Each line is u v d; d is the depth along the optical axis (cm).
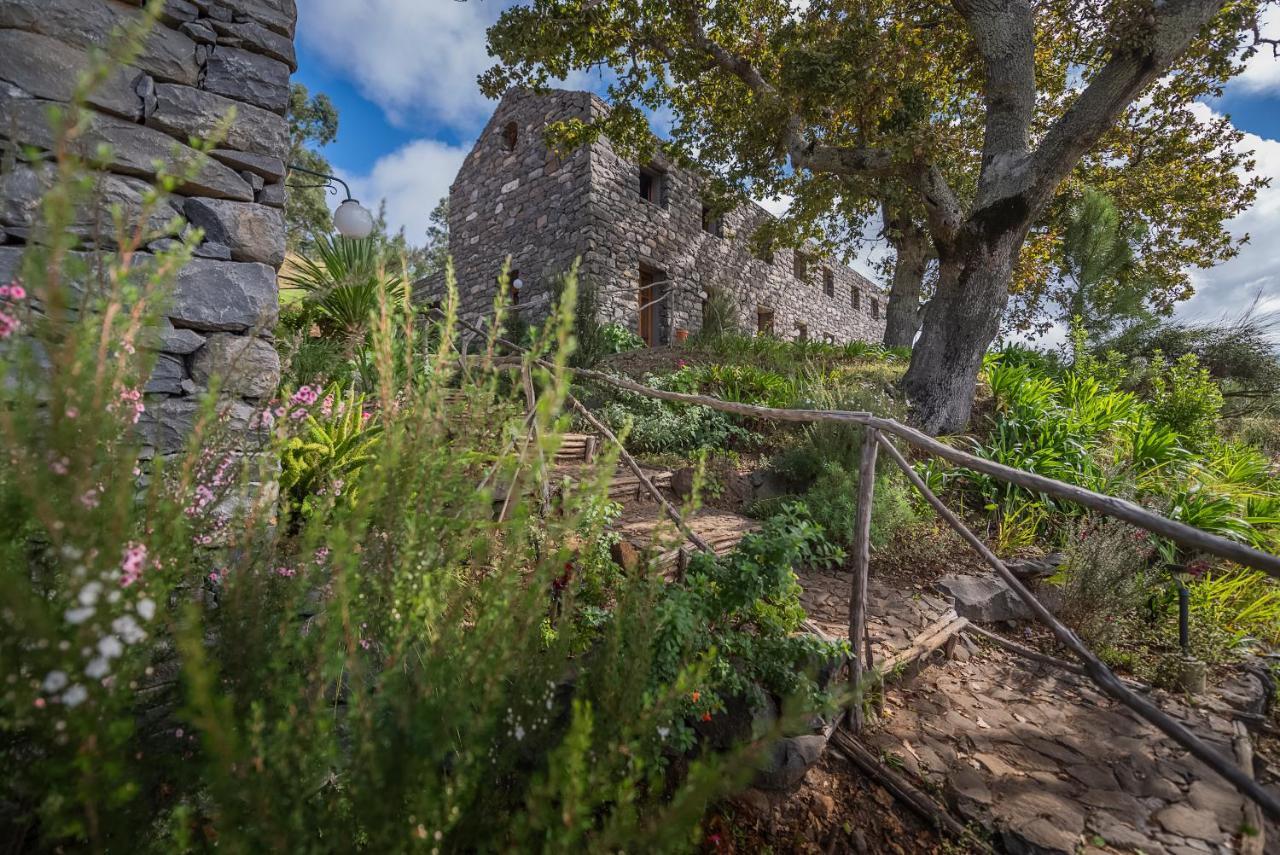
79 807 82
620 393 566
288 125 183
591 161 912
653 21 729
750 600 179
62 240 75
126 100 154
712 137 928
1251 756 203
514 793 114
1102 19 670
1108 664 268
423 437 107
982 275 545
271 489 122
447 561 109
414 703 86
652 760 132
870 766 190
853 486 363
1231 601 317
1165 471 453
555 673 114
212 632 115
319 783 84
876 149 639
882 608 284
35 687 73
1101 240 862
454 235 1182
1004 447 461
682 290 1095
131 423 101
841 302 1688
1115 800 179
